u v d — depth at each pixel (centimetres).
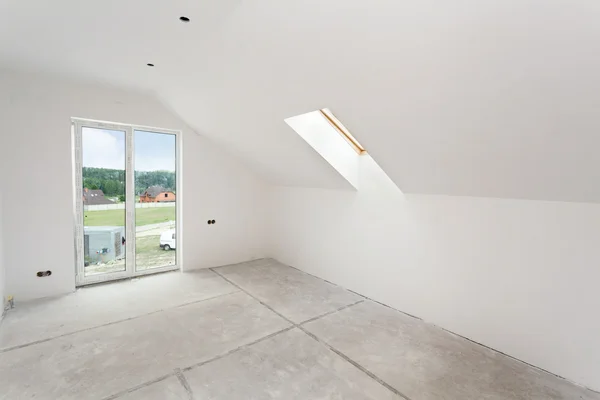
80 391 200
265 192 538
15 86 322
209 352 248
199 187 463
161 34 226
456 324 284
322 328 291
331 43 188
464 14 138
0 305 296
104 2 189
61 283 359
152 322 296
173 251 461
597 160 176
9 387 202
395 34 163
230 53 236
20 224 332
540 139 183
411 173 289
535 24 128
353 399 197
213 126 403
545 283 230
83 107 359
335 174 365
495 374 225
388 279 344
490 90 170
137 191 421
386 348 258
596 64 132
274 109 297
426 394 203
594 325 209
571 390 209
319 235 438
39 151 338
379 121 245
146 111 405
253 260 529
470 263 273
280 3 170
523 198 238
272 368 228
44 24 218
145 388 204
